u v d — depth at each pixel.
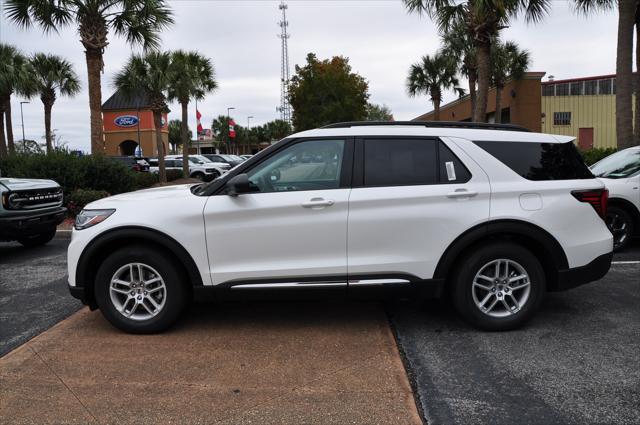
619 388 3.33
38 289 6.08
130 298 4.32
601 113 34.53
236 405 3.16
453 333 4.34
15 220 7.70
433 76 31.20
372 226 4.11
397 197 4.11
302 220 4.11
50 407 3.17
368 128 4.33
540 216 4.17
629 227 7.21
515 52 28.36
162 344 4.14
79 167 12.97
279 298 4.20
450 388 3.38
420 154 4.26
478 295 4.33
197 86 26.95
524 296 4.29
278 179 4.23
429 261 4.15
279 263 4.15
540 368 3.64
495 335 4.27
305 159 4.26
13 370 3.70
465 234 4.13
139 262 4.24
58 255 8.32
